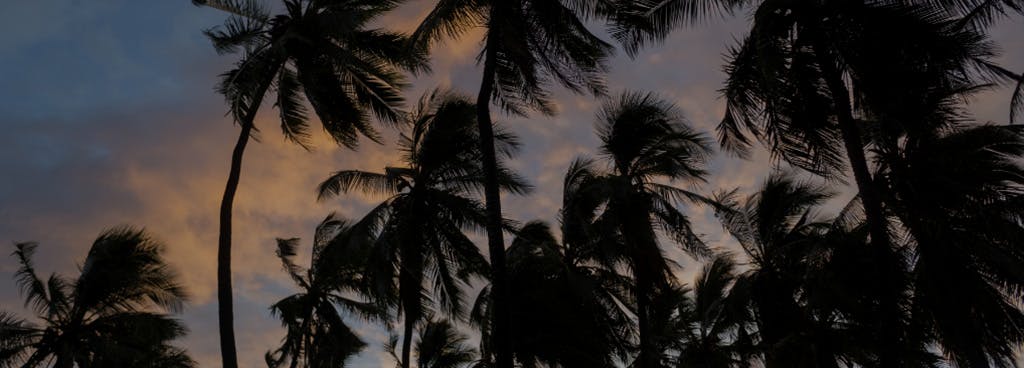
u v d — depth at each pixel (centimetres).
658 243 2005
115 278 2241
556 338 2150
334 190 2005
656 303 2344
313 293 2672
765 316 2220
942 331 1529
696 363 2514
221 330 1440
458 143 2056
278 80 1756
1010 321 1520
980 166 1556
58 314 2222
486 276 2061
